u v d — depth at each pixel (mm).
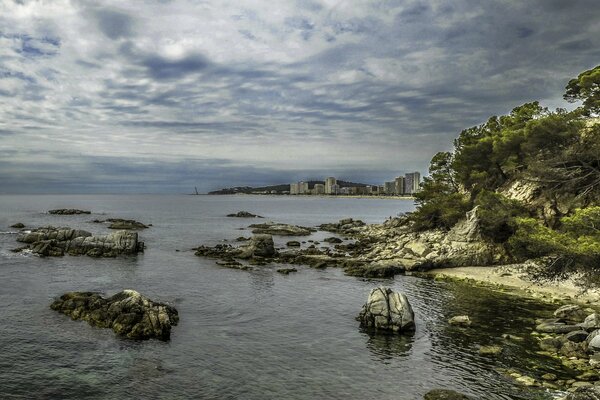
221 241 90875
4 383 23469
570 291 45406
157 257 66625
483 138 79875
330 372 25781
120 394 22625
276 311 38344
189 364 26484
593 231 33250
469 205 81688
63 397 22188
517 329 33438
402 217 113938
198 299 41688
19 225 103500
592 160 52000
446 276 54375
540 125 58125
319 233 114812
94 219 140750
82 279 48750
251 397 22609
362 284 49906
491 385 23719
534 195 63562
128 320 31297
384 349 29422
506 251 61531
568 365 25953
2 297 39719
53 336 30188
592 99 59812
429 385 24016
